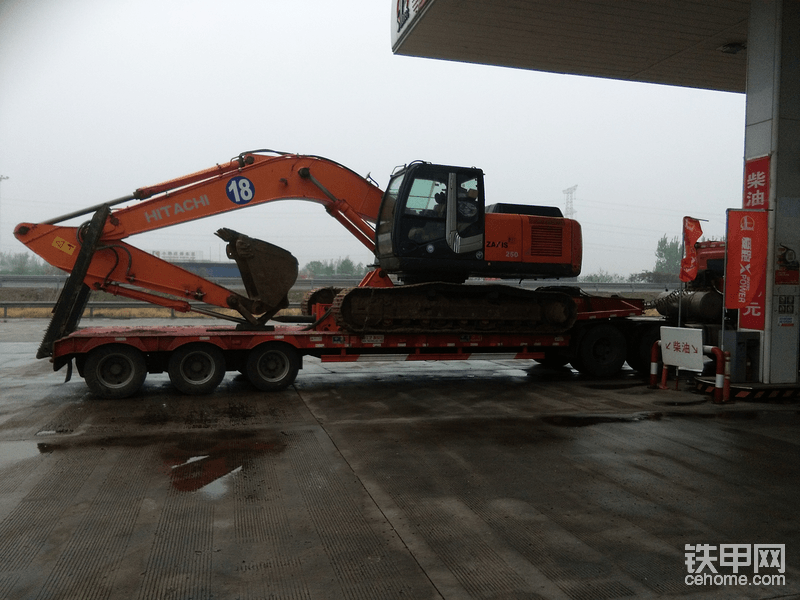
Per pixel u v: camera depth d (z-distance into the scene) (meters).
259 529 4.04
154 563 3.54
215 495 4.66
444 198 9.65
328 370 11.72
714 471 5.38
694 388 9.66
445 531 4.05
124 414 7.42
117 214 8.85
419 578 3.41
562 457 5.76
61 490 4.73
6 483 4.89
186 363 8.68
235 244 9.24
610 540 3.94
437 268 9.74
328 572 3.47
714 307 11.12
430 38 10.94
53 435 6.40
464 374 11.26
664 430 6.86
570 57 11.75
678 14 9.82
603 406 8.19
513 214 10.38
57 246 8.63
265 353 8.99
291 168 9.77
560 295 10.35
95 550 3.70
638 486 4.98
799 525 4.22
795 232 9.17
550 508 4.48
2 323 21.05
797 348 9.27
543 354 10.46
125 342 8.33
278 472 5.23
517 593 3.26
